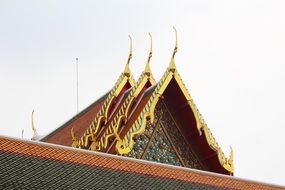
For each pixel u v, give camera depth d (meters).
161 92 46.06
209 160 48.19
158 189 32.59
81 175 31.59
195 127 47.56
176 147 47.47
